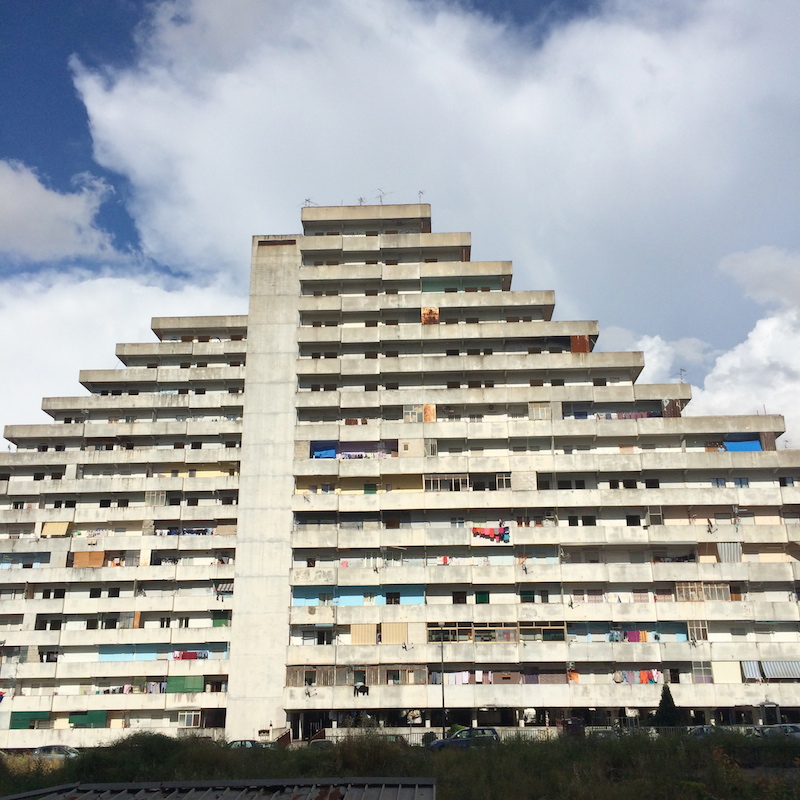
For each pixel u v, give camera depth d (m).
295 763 40.97
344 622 64.69
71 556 70.00
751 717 61.84
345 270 75.44
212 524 70.94
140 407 74.62
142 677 66.75
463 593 66.06
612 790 35.53
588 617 63.72
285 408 71.06
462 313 74.56
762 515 66.88
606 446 69.69
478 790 36.41
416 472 68.00
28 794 23.53
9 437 74.56
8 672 66.31
